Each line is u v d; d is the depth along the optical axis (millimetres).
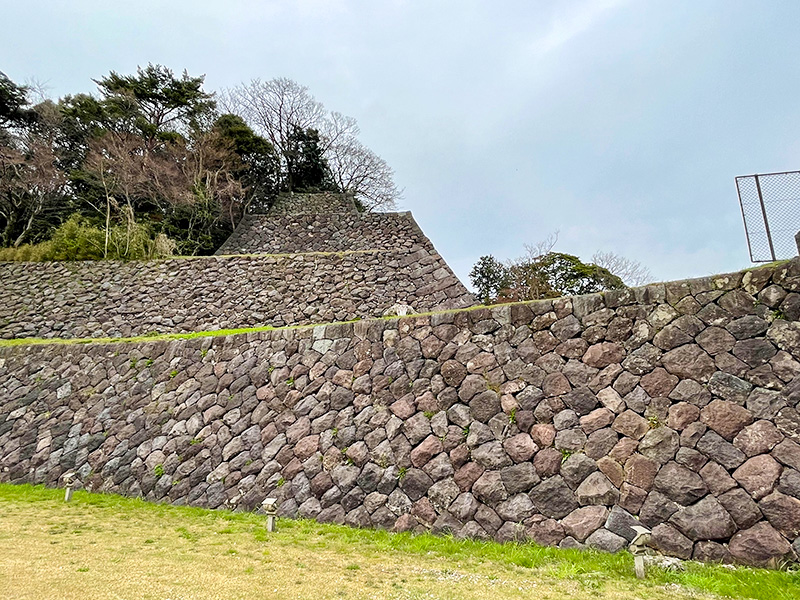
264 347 7020
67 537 4457
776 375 3729
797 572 3172
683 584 3277
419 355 5688
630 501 3965
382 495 5148
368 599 3035
